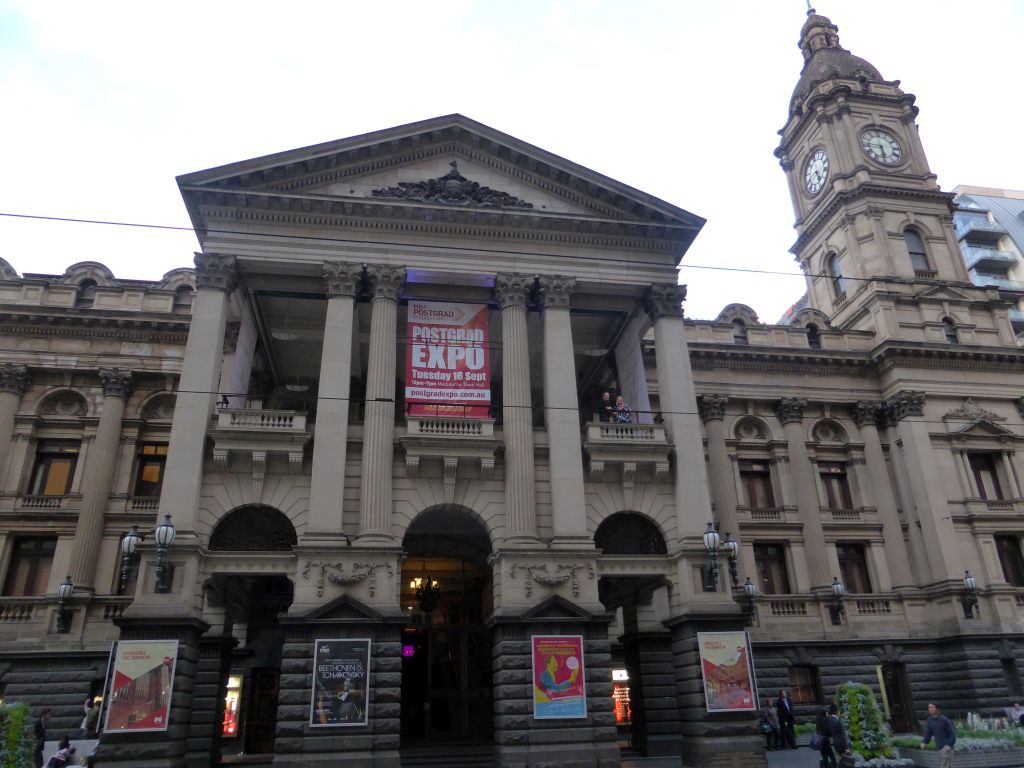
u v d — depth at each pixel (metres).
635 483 29.66
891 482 43.16
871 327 46.31
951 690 38.12
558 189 32.44
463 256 30.75
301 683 24.09
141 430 36.97
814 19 60.16
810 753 28.84
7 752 18.95
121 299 38.62
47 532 34.53
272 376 37.22
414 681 33.19
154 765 22.52
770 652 37.25
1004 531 41.28
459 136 32.28
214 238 29.22
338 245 29.98
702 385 42.72
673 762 27.50
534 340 35.25
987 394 44.62
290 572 25.98
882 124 52.91
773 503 42.00
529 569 26.70
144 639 23.88
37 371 36.88
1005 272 93.56
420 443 27.73
